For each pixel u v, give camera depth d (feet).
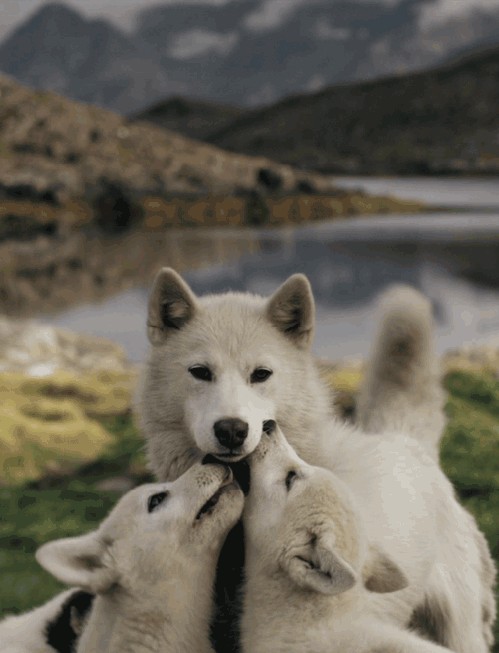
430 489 17.35
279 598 14.28
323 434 17.29
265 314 17.39
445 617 16.69
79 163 233.96
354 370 55.72
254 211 221.05
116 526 15.38
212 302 17.90
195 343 16.90
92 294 97.25
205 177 241.14
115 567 14.92
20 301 92.58
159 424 17.19
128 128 263.90
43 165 223.10
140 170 235.40
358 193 259.39
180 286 17.25
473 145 541.34
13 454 43.01
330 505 14.37
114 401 52.13
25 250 143.74
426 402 20.07
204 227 202.80
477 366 60.23
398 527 15.60
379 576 14.06
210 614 15.30
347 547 13.92
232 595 15.44
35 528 34.50
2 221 191.21
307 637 13.80
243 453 15.38
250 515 15.06
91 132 254.06
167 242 158.30
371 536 15.08
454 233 172.14
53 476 42.68
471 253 132.26
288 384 16.96
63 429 45.55
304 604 14.06
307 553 14.11
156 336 17.40
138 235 176.86
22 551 32.32
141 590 14.78
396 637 13.39
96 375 57.52
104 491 39.96
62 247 148.87
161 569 14.79
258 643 14.19
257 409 16.11
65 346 67.46
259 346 16.83
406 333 19.99
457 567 17.44
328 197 249.14
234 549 15.62
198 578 15.05
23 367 61.31
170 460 17.12
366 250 138.62
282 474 15.11
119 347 68.28
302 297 17.33
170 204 217.97
